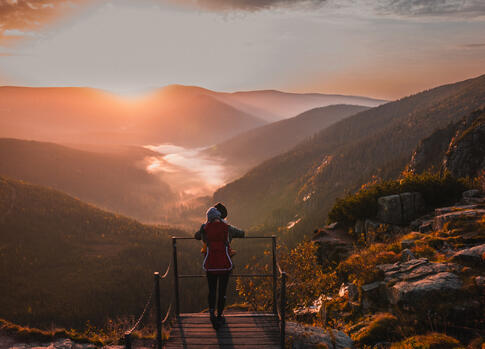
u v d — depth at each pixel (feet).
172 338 14.55
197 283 324.39
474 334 13.37
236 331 15.12
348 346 14.78
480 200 34.01
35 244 425.28
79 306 305.12
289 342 14.19
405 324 15.14
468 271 16.08
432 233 26.76
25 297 315.37
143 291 335.06
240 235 16.21
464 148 130.31
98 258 411.95
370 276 20.03
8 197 508.94
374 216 40.60
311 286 20.35
